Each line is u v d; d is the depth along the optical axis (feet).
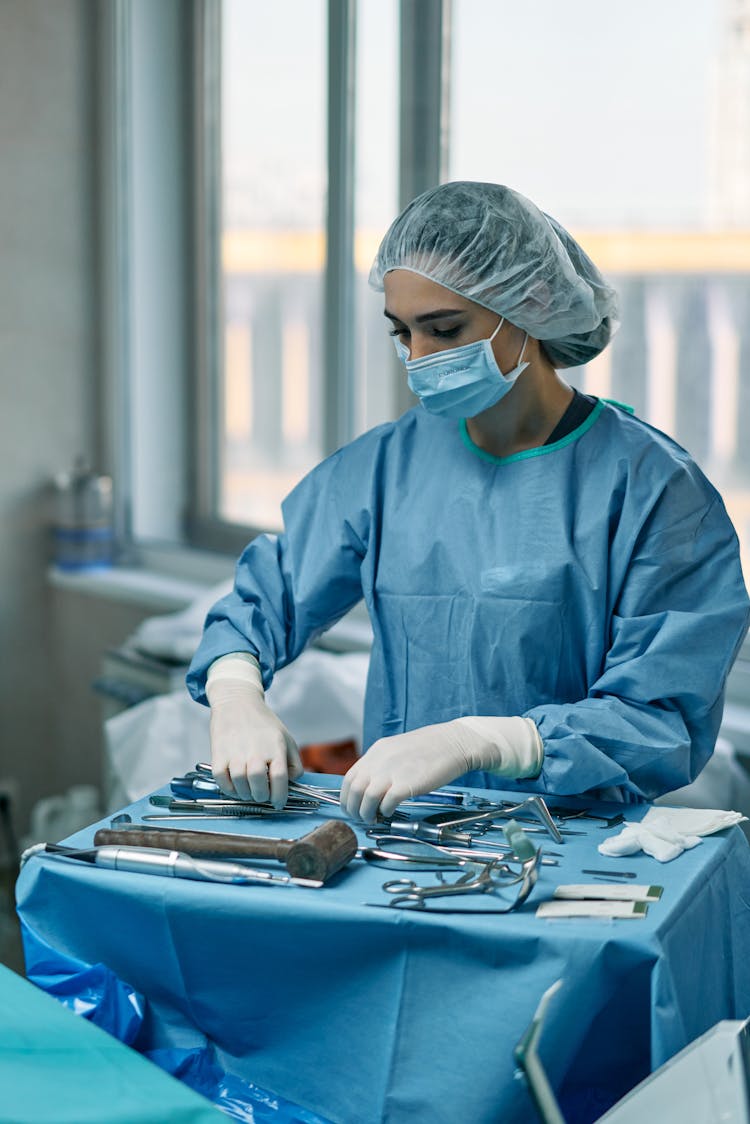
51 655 11.43
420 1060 3.62
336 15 9.03
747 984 4.25
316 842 3.82
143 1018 4.04
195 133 10.76
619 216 7.82
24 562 11.11
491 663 4.92
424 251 4.71
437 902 3.67
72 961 4.05
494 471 5.05
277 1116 3.88
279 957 3.78
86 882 3.93
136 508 11.29
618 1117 3.27
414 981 3.63
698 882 3.85
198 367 11.08
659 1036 3.43
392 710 5.24
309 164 9.77
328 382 9.66
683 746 4.49
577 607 4.85
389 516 5.25
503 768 4.37
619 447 4.91
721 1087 3.16
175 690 8.68
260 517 10.79
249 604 5.34
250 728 4.60
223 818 4.37
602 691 4.63
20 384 10.85
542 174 8.14
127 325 11.03
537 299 4.75
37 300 10.82
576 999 3.47
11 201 10.58
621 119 7.72
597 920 3.56
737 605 4.72
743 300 7.35
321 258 9.75
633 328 7.89
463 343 4.77
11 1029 3.44
